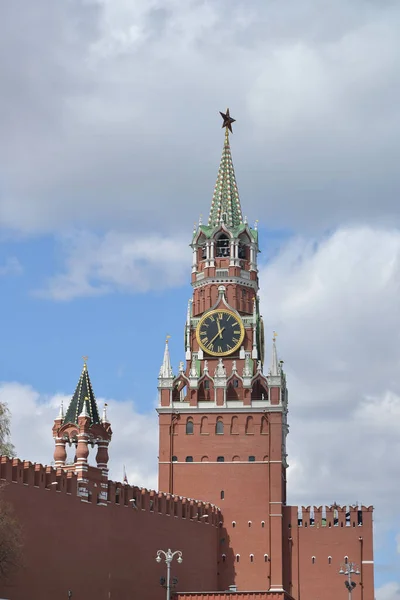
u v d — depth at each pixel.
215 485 192.12
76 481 159.50
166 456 194.50
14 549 138.50
